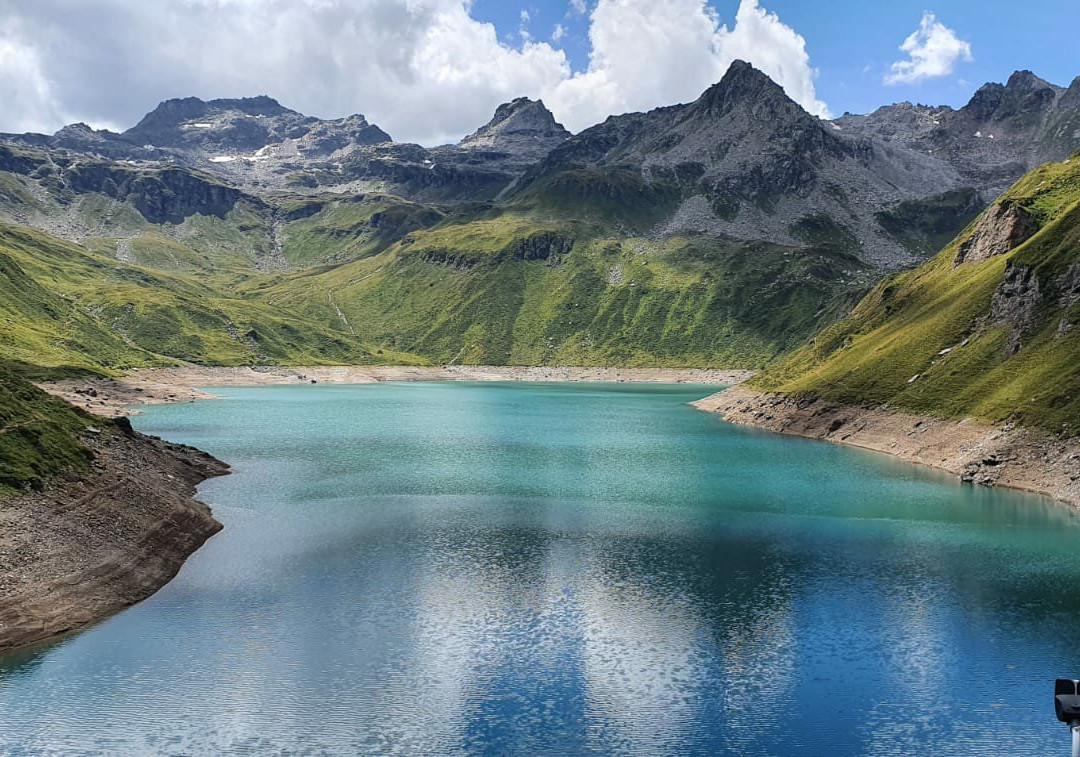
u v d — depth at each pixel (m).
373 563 74.00
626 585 67.94
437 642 55.50
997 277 168.75
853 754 41.81
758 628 58.31
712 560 75.62
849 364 190.00
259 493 105.75
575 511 96.69
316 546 79.69
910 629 57.94
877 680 50.00
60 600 59.03
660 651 54.28
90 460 84.50
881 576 70.56
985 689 48.81
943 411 140.88
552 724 44.78
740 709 46.59
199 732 43.34
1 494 68.19
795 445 157.88
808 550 79.31
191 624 58.34
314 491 107.69
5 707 45.59
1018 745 42.69
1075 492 101.00
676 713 46.06
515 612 61.34
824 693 48.41
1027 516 94.00
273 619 59.47
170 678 49.50
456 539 82.94
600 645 55.25
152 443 114.31
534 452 147.88
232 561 74.31
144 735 42.97
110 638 55.59
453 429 185.50
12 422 80.75
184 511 85.56
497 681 49.91
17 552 61.59
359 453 144.38
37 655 52.50
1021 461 113.25
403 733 43.56
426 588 66.75
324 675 50.25
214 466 121.25
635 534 85.50
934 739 43.28
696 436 172.88
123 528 73.56
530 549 79.19
